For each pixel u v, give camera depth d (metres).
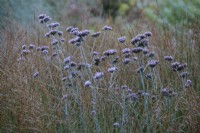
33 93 2.73
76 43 2.70
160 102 2.55
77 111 2.64
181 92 2.68
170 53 3.22
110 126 2.44
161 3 6.26
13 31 3.96
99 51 3.29
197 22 3.62
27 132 2.57
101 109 2.51
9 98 2.79
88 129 2.43
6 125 2.70
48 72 3.05
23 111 2.60
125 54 2.67
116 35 3.81
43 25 4.33
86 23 4.42
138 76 2.94
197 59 3.17
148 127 2.38
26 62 3.05
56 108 2.60
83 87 2.63
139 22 4.14
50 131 2.47
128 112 2.52
